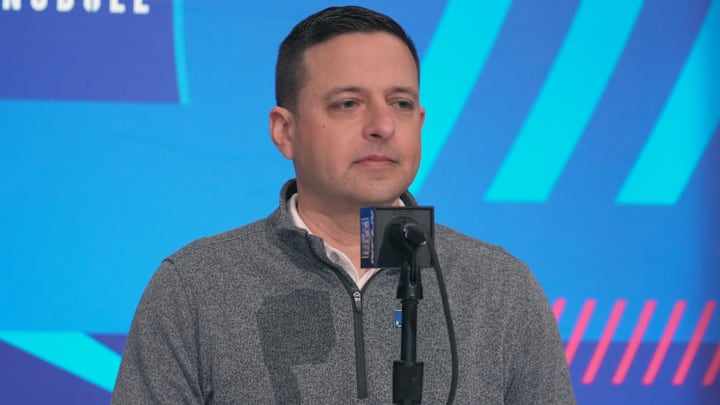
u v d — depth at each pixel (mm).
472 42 9344
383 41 5211
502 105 9352
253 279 5336
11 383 8719
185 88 9055
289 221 5367
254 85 9141
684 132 9508
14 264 8781
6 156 8820
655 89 9500
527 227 9305
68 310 8820
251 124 9117
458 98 9297
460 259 5609
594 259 9367
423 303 5352
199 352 5172
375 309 5273
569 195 9375
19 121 8859
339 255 5328
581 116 9430
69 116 8922
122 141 8961
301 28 5438
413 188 9188
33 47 8930
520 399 5395
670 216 9461
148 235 8938
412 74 5242
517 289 5551
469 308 5395
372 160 5105
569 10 9469
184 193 9000
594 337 9320
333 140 5117
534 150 9359
